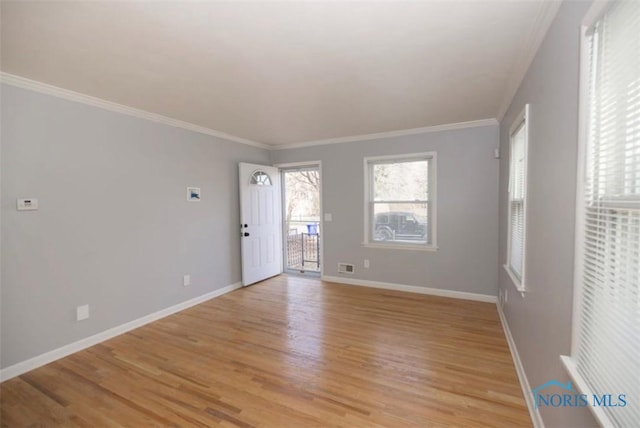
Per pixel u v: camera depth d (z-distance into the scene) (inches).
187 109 128.1
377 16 65.0
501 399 79.0
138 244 130.1
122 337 119.3
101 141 116.8
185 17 64.7
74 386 87.7
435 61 86.0
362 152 182.2
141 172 131.3
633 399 32.7
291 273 219.9
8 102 92.4
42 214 100.3
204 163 162.7
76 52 79.5
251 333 121.4
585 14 44.7
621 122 37.1
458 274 161.2
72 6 60.1
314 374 91.7
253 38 73.6
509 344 107.6
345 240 191.2
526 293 82.9
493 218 151.9
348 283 191.3
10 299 93.0
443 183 161.6
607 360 38.6
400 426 70.2
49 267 102.0
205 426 71.3
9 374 92.0
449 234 161.8
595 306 42.7
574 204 49.4
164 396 82.6
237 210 185.3
